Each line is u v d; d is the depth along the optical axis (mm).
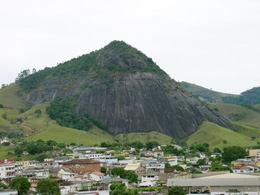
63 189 161750
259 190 137750
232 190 139250
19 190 156500
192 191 150500
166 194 157000
